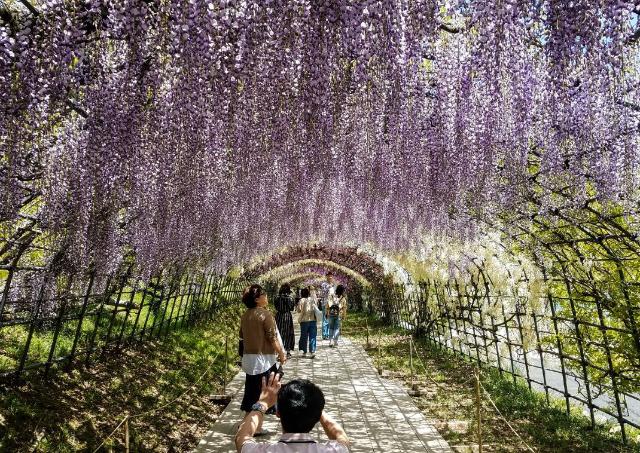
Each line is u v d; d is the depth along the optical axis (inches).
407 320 591.8
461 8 109.8
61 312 202.4
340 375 314.0
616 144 148.6
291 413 73.0
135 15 100.8
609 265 242.1
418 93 153.4
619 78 110.8
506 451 175.6
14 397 167.2
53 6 99.9
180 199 195.6
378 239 376.8
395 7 102.7
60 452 148.8
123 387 223.8
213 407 238.5
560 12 94.7
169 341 352.2
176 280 361.4
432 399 254.8
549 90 129.9
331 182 265.1
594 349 264.2
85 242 170.1
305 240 437.4
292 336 346.3
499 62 113.1
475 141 164.6
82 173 145.7
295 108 132.0
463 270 345.1
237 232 320.2
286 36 106.5
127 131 129.8
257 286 199.8
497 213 212.8
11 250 208.7
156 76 117.8
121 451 164.1
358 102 148.2
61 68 104.3
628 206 166.4
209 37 99.5
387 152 195.3
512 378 317.4
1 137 110.7
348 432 193.8
